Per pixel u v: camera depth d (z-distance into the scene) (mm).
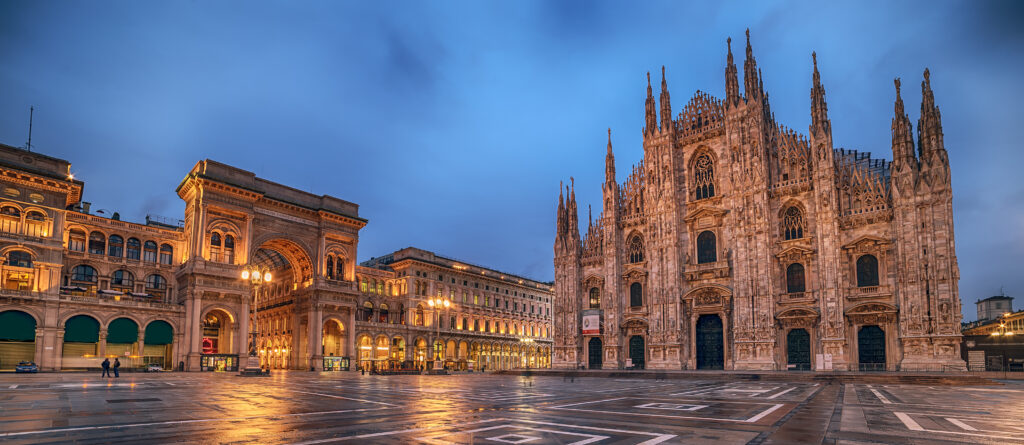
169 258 89875
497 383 45844
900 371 58375
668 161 80438
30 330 70688
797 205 70125
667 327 77125
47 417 18453
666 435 15414
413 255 116125
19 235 72125
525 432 15930
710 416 20281
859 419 19359
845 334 63812
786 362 67875
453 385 42094
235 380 49469
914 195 61812
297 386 39344
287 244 94625
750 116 74000
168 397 27266
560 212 90625
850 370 61844
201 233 81562
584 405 24719
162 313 79312
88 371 73750
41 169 75562
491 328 129375
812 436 15297
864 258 64688
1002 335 62250
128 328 76938
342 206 100938
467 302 125062
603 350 82688
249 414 20094
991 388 40562
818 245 66812
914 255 61000
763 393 33969
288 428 16516
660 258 79125
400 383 45344
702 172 79188
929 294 59562
